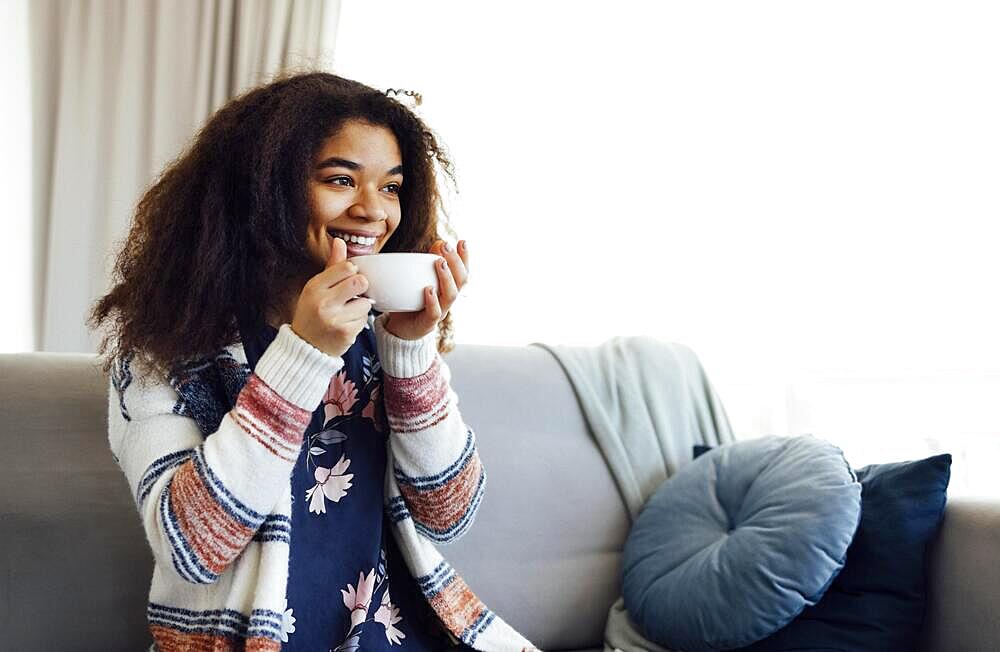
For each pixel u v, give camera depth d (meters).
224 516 1.01
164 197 1.21
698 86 2.79
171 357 1.13
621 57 2.82
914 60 2.65
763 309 2.73
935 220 2.62
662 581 1.54
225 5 2.76
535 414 1.74
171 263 1.17
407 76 2.83
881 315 2.64
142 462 1.09
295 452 1.04
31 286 2.75
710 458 1.69
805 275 2.71
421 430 1.18
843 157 2.70
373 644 1.18
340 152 1.17
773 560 1.42
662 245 2.79
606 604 1.68
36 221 2.77
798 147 2.73
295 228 1.16
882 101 2.67
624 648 1.54
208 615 1.10
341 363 1.05
